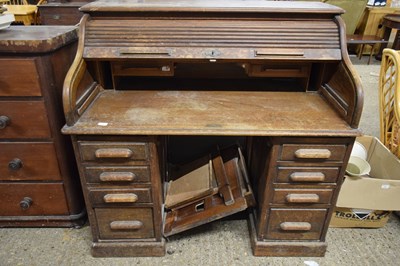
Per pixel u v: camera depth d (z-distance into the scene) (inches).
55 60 53.9
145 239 59.2
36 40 48.5
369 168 66.3
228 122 49.7
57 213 64.4
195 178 68.5
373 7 205.2
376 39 183.9
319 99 58.4
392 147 69.9
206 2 59.3
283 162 51.5
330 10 53.1
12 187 60.9
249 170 74.5
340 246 62.9
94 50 51.8
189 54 51.7
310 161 51.3
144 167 51.8
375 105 126.0
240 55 51.8
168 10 52.2
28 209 63.5
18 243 62.4
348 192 60.6
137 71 57.7
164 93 60.1
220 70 66.6
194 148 82.7
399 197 60.3
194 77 67.2
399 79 63.7
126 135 48.9
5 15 59.5
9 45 48.3
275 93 60.7
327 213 56.3
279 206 55.8
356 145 72.9
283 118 51.2
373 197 60.9
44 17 130.0
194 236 64.9
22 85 51.6
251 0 64.6
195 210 62.3
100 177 52.1
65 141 58.1
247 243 63.4
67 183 61.0
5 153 57.4
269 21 53.6
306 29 53.1
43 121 54.8
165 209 64.4
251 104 56.1
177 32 52.3
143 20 53.2
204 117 51.1
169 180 71.5
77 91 50.1
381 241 64.4
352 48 215.8
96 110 52.7
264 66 57.4
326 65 58.1
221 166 69.1
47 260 58.9
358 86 46.9
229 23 52.9
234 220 69.2
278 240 59.5
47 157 58.2
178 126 48.1
